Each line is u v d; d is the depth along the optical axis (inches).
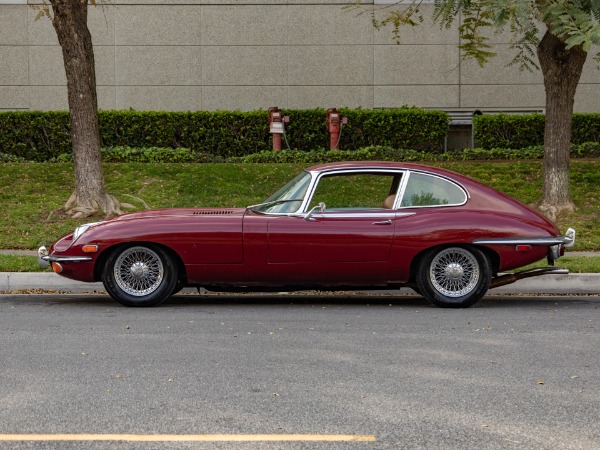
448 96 869.8
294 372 242.1
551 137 609.6
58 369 245.1
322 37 868.0
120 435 184.5
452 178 371.6
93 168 592.1
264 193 644.1
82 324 320.8
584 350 274.7
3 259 455.2
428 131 796.6
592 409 205.9
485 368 247.9
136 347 276.7
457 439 182.5
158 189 647.1
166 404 209.0
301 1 864.9
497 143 798.5
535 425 192.9
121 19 866.1
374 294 421.4
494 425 192.7
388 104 871.7
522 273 376.8
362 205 364.8
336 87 871.1
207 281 363.3
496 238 360.8
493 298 404.8
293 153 743.1
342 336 297.1
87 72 584.4
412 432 187.2
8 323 323.0
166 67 869.8
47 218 582.2
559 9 423.8
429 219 361.4
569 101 605.6
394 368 247.4
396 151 746.2
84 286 421.7
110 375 238.2
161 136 796.0
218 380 232.8
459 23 859.4
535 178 676.1
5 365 250.5
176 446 177.3
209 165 697.0
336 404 209.3
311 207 363.6
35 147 789.9
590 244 540.7
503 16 435.5
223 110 810.8
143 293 364.5
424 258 362.3
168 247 360.2
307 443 179.5
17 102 866.1
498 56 864.3
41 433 185.9
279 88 872.3
